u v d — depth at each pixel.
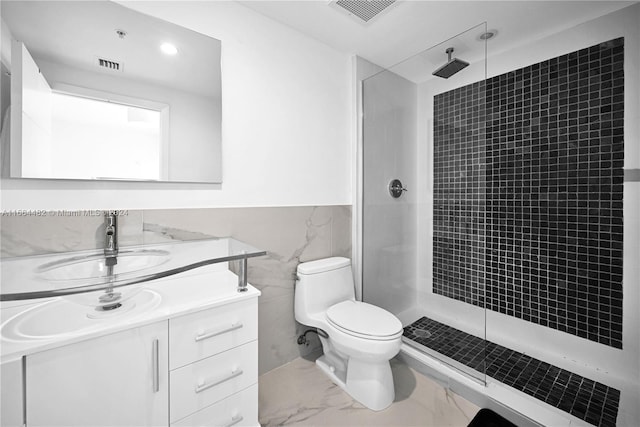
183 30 1.35
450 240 1.81
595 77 1.66
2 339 0.78
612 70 1.60
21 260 1.01
